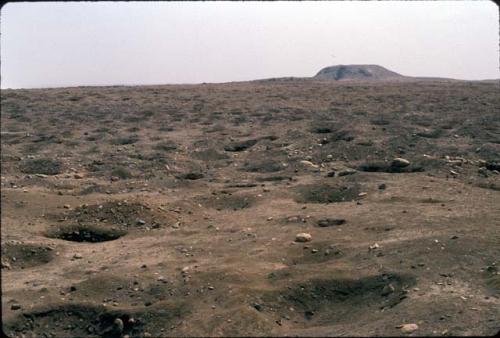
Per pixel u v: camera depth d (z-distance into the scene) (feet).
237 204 32.53
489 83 111.45
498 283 19.54
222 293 20.10
